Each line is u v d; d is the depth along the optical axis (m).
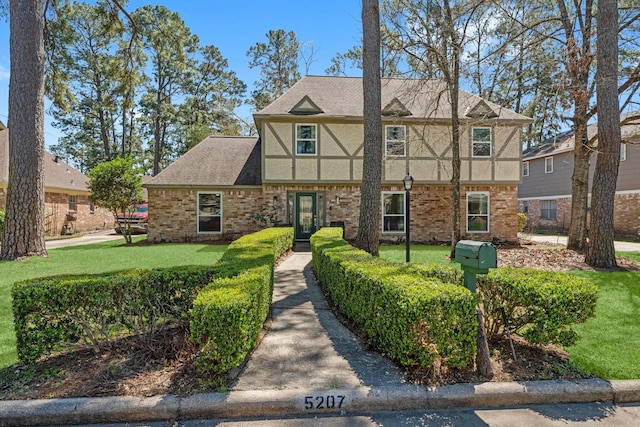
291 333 4.31
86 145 37.16
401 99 14.56
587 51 10.11
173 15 25.42
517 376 3.18
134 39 14.20
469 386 3.02
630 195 17.95
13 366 3.40
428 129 14.63
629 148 18.00
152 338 3.75
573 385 3.04
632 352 3.73
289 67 32.41
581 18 10.99
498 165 14.88
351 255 5.59
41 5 9.80
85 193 22.83
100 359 3.49
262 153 14.39
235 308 3.09
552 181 23.28
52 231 19.98
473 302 3.19
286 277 7.57
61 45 13.77
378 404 2.90
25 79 9.48
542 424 2.71
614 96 8.55
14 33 9.44
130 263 8.86
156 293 3.89
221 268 4.32
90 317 3.61
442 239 14.82
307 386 3.03
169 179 14.84
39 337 3.44
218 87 35.59
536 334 3.49
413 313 3.08
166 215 14.77
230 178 15.20
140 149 37.69
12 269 7.96
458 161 10.48
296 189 14.55
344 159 14.59
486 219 14.93
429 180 14.64
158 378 3.13
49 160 22.28
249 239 8.23
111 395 2.88
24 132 9.48
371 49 7.92
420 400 2.92
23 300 3.40
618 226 18.64
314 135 14.54
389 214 14.71
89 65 29.17
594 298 3.53
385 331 3.51
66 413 2.73
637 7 9.50
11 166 9.52
